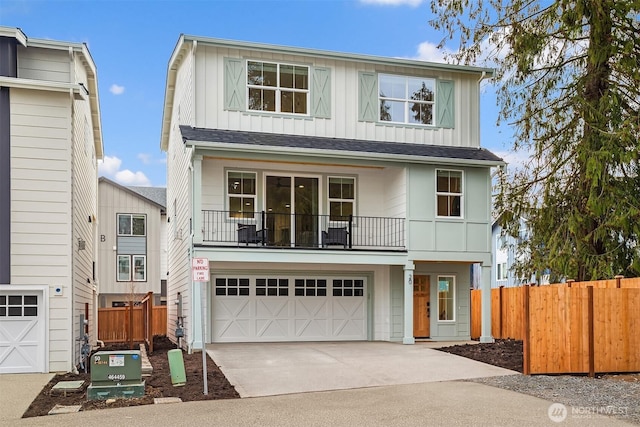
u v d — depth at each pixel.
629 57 14.92
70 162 13.16
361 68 17.69
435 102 18.28
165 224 33.59
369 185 18.11
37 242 12.84
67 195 13.09
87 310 16.50
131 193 32.25
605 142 14.69
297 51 16.89
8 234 12.70
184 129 15.82
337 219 17.70
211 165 16.67
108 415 8.32
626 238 15.49
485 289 17.19
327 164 16.64
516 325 16.97
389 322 17.52
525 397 9.27
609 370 11.56
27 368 12.65
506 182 17.80
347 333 17.75
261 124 16.64
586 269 15.54
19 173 12.85
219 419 7.99
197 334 14.77
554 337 11.45
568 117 16.30
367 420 7.88
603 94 15.27
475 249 17.25
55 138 13.10
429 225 16.92
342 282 17.88
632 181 15.07
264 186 17.08
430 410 8.42
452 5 16.75
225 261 15.59
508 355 13.24
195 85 16.14
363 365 12.36
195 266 9.91
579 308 11.60
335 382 10.73
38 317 12.80
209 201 16.58
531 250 17.48
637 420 7.78
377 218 17.45
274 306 17.25
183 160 17.66
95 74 16.50
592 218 15.77
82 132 15.70
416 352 14.19
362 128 17.52
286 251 15.62
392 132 17.78
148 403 9.12
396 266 17.70
